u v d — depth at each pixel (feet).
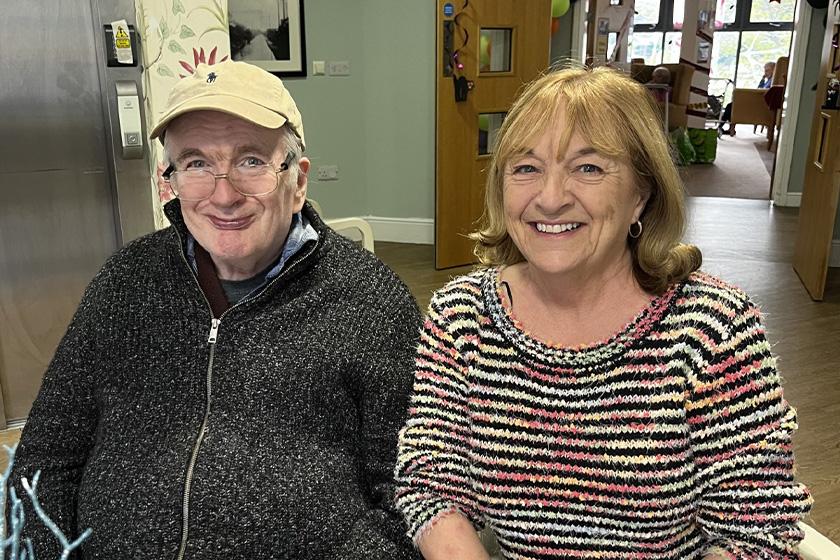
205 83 3.96
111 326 4.06
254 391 3.90
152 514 3.68
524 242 3.47
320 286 4.12
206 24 8.50
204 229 4.03
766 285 15.12
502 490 3.51
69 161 8.61
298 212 4.38
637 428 3.29
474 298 3.72
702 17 31.89
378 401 4.02
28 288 8.87
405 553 3.75
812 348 11.93
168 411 3.92
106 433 3.96
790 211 22.08
